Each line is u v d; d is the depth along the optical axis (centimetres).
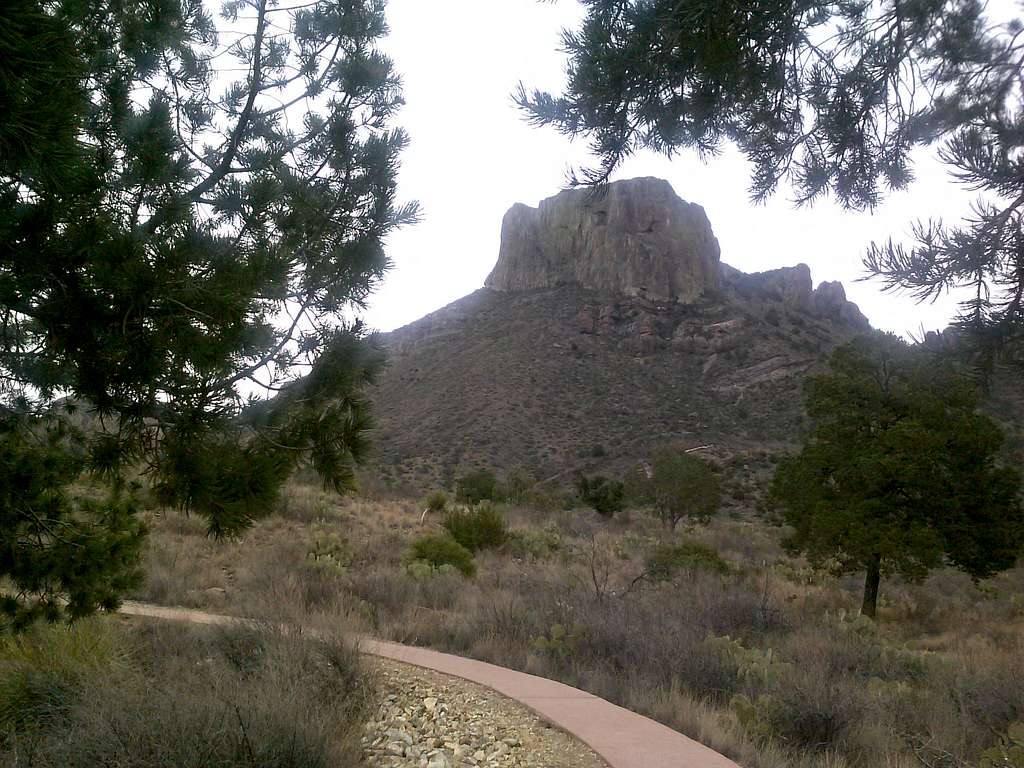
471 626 1130
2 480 585
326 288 645
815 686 811
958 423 2025
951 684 973
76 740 435
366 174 686
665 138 571
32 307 478
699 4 495
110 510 725
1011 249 543
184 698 462
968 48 546
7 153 307
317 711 506
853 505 2098
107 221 490
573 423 10612
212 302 493
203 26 677
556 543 2831
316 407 611
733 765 518
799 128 589
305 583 1341
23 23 279
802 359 12156
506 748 557
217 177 661
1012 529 2008
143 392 497
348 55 709
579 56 532
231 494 543
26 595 668
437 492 3653
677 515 4878
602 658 962
